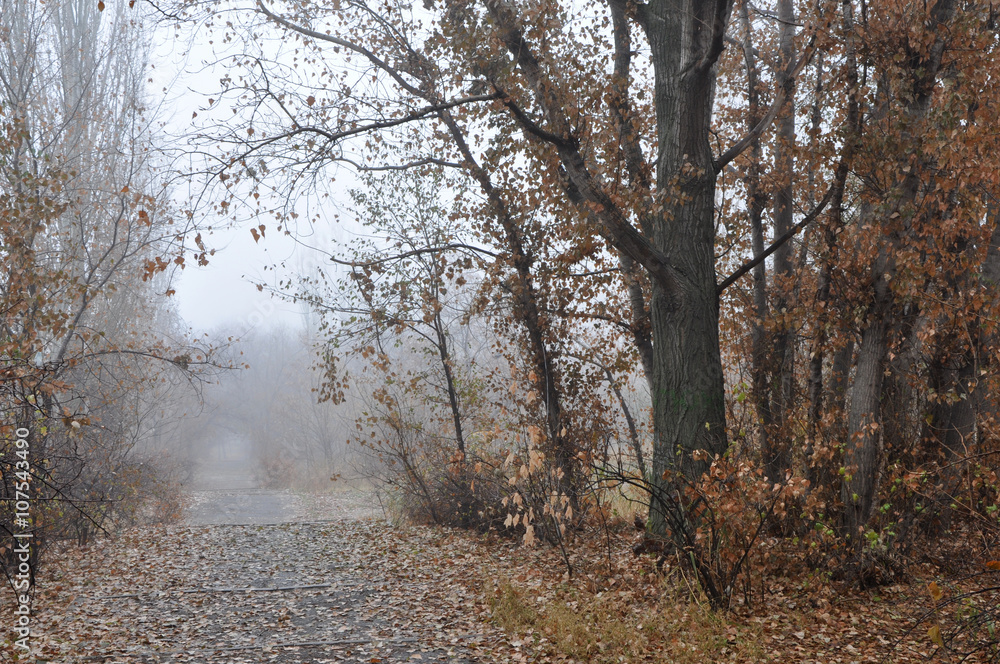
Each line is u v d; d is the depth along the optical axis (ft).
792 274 35.88
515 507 38.68
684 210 28.99
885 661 18.40
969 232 25.63
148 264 29.14
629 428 42.24
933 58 26.20
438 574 31.17
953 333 29.68
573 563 30.66
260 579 31.40
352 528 47.57
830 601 23.70
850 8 27.50
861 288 27.04
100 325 52.90
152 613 25.41
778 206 38.40
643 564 27.04
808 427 29.14
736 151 30.45
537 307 40.63
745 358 37.96
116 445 45.80
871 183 27.37
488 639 21.40
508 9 29.76
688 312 28.37
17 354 26.68
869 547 24.50
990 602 20.42
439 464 46.50
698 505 24.31
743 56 40.19
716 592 22.94
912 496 25.57
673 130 29.60
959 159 23.88
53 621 24.20
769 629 21.25
